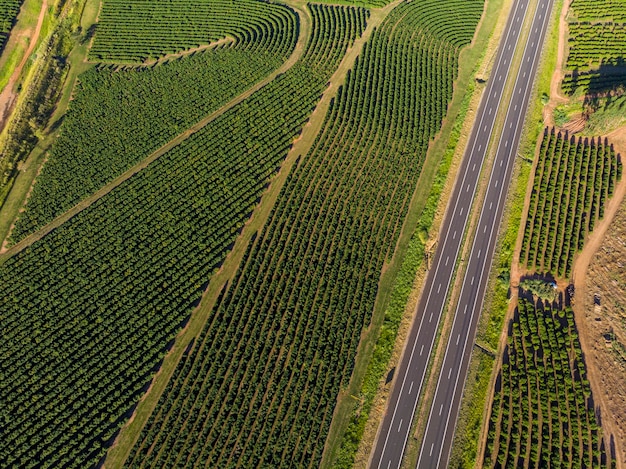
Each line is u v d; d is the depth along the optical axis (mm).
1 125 90812
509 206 79625
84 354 66625
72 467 59688
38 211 78625
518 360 66000
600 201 79438
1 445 60906
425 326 69250
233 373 65750
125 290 71250
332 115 88312
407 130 86812
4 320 69375
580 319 69250
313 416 62750
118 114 89188
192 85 92875
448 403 63812
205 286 72375
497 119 90062
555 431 61344
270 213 78562
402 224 77562
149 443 61656
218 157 83688
